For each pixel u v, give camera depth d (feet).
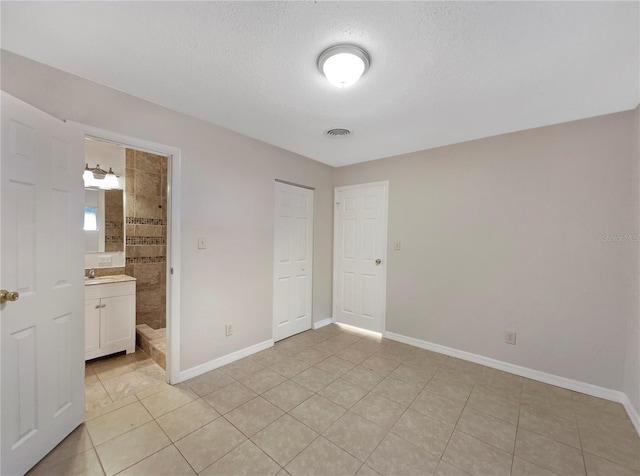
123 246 10.68
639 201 6.55
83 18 4.22
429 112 7.20
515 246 8.54
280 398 7.09
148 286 11.22
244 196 9.23
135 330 10.17
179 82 6.00
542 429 6.07
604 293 7.30
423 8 3.97
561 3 3.84
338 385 7.75
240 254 9.18
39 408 4.98
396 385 7.79
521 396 7.32
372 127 8.22
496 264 8.87
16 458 4.55
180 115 7.51
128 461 5.06
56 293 5.33
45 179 5.10
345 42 4.69
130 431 5.82
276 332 10.78
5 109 4.41
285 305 11.16
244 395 7.19
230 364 8.88
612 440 5.76
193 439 5.62
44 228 5.08
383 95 6.38
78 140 5.79
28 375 4.78
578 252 7.63
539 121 7.70
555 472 4.97
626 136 7.02
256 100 6.71
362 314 12.23
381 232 11.59
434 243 10.12
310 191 12.10
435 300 10.11
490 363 8.95
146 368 8.63
